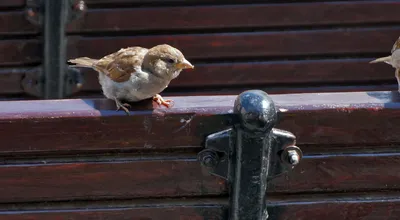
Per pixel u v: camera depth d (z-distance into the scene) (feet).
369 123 6.00
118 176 6.04
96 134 5.98
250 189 6.01
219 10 9.32
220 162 6.00
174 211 6.10
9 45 9.18
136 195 6.07
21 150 5.98
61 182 6.04
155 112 5.96
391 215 6.15
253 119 5.83
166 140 6.00
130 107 6.01
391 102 6.01
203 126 5.98
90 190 6.05
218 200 6.10
